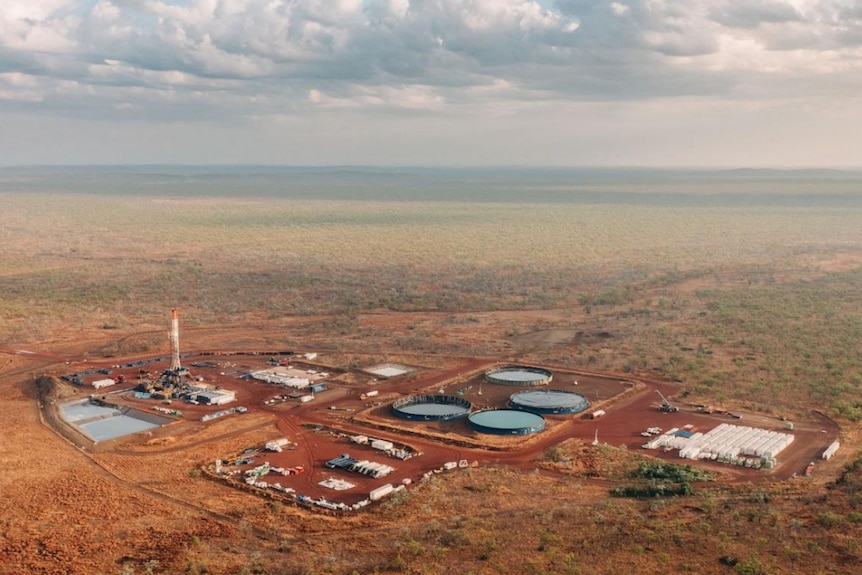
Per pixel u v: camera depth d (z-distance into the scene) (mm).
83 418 151125
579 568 87812
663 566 88312
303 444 135750
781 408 152500
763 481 115938
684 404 157250
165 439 137125
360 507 109062
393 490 114375
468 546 94188
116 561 92875
